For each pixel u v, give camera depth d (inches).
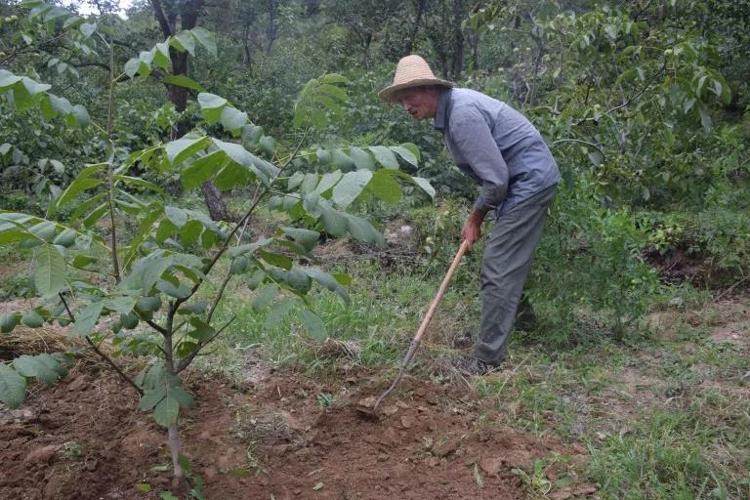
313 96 88.5
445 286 144.7
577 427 130.7
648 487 110.0
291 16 650.8
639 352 171.6
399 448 120.6
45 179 139.1
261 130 87.3
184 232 91.3
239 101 538.0
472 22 251.0
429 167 317.1
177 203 330.6
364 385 143.4
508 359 162.9
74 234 84.3
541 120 200.2
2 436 120.0
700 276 245.8
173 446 102.0
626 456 116.8
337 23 588.4
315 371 151.6
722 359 163.6
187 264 84.8
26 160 154.2
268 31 721.0
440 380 149.2
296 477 111.1
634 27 214.8
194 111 359.6
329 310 182.9
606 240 175.6
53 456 111.7
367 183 73.8
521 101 272.8
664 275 250.8
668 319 199.2
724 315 204.4
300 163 281.4
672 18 270.2
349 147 86.7
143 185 88.5
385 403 134.7
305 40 669.9
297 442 121.2
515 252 151.9
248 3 648.4
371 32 564.1
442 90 152.9
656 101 223.3
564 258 174.9
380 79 394.3
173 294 87.4
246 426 124.7
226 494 105.6
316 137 326.3
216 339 166.9
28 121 257.8
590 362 162.7
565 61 234.5
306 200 82.8
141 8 591.8
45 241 75.4
